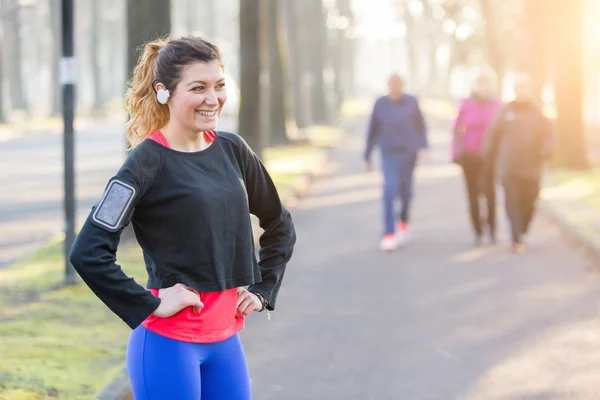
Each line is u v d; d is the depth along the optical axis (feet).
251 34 75.25
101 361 22.88
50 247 41.29
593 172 79.25
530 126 41.39
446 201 64.44
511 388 22.06
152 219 11.53
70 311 28.45
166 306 11.29
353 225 52.31
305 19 172.24
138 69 12.02
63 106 32.17
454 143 43.52
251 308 12.26
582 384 22.29
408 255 41.96
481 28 216.13
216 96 11.62
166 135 11.74
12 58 257.14
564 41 80.84
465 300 32.27
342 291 34.04
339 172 88.33
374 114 42.60
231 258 11.84
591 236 42.80
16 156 107.34
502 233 48.91
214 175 11.75
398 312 30.53
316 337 27.25
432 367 23.93
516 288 34.35
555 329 27.96
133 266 35.45
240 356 12.19
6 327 26.16
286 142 111.86
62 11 31.78
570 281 35.63
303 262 40.34
